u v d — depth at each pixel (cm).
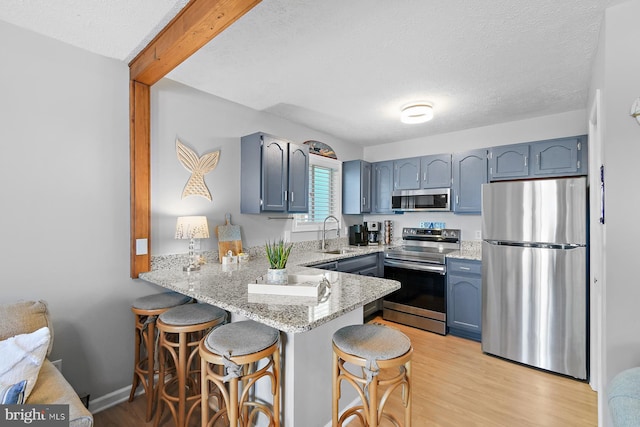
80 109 195
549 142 305
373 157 469
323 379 173
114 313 210
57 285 187
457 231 385
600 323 176
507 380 238
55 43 186
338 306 143
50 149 184
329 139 406
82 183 196
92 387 201
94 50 198
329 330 177
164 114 240
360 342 142
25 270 176
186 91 254
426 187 386
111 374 209
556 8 156
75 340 194
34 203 179
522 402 209
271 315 130
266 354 138
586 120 301
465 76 233
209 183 270
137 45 193
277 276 172
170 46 171
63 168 189
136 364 207
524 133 339
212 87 256
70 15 163
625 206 150
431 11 159
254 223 310
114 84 209
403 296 361
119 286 212
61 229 188
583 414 196
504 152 329
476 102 287
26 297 176
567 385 231
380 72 227
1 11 159
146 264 224
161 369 184
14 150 172
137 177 218
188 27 156
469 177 353
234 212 291
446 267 330
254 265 261
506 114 321
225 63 215
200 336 213
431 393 220
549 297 249
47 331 136
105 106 205
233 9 141
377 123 354
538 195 255
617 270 151
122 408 204
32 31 177
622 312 150
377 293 167
